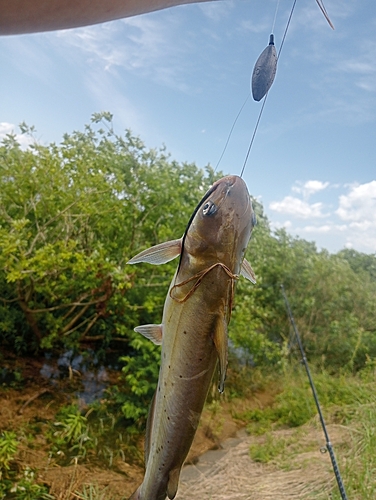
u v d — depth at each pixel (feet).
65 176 22.71
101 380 25.18
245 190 4.87
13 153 22.98
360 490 14.99
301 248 38.45
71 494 15.67
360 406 22.75
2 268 20.38
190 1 4.34
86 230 24.71
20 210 23.25
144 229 25.88
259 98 4.01
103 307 24.14
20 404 21.12
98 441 20.13
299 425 24.47
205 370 4.95
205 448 22.03
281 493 16.44
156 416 5.32
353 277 38.96
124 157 26.71
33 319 24.70
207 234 4.75
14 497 15.07
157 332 5.42
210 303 4.78
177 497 17.07
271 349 32.83
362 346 32.22
